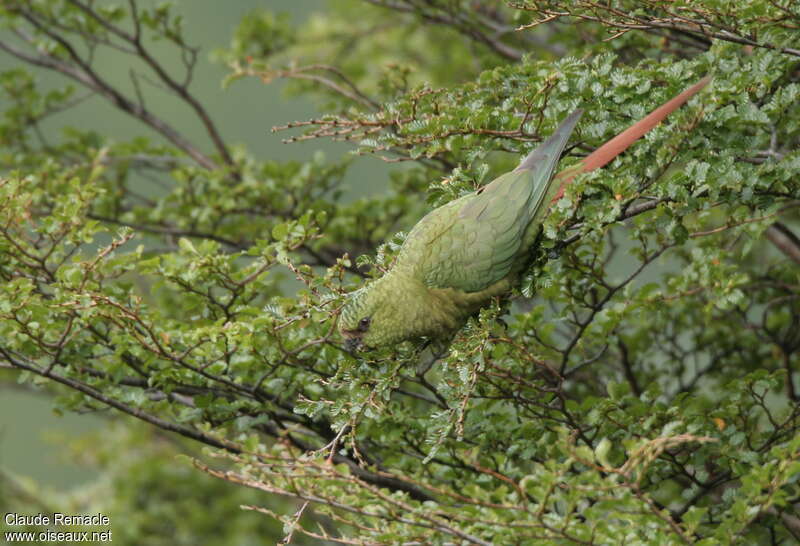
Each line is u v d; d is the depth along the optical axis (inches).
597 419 379.2
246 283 415.5
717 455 390.6
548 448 392.2
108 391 406.0
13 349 402.6
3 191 397.1
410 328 331.6
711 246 443.8
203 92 1446.9
